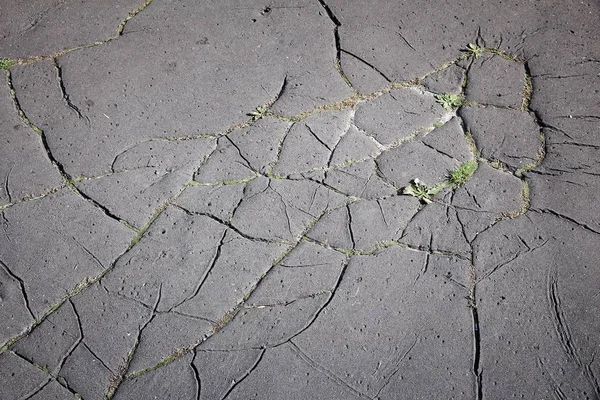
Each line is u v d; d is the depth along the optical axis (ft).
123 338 6.37
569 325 6.33
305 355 6.26
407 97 7.64
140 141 7.44
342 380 6.15
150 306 6.51
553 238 6.74
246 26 8.22
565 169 7.11
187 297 6.56
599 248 6.67
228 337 6.36
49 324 6.44
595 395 6.04
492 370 6.16
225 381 6.16
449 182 7.09
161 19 8.30
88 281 6.64
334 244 6.79
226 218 6.95
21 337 6.38
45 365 6.25
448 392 6.09
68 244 6.84
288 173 7.20
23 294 6.58
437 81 7.74
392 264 6.66
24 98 7.75
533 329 6.32
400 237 6.81
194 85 7.80
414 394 6.09
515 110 7.49
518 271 6.59
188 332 6.39
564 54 7.84
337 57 7.96
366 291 6.54
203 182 7.18
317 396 6.09
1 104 7.70
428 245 6.75
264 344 6.32
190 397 6.10
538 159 7.18
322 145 7.36
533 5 8.23
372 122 7.48
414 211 6.94
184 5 8.41
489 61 7.84
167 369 6.23
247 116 7.58
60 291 6.59
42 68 7.96
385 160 7.23
